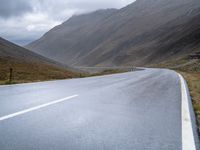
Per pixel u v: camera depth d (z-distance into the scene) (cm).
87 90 1220
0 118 569
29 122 543
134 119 605
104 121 575
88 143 418
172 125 554
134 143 424
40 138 437
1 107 703
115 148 397
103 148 395
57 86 1427
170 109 752
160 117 635
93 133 477
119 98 960
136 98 977
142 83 1739
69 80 2025
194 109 780
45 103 789
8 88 1261
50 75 4978
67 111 675
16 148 384
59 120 571
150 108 761
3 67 5572
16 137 438
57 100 859
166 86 1538
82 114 643
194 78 2630
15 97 918
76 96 977
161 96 1055
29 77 4175
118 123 561
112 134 474
